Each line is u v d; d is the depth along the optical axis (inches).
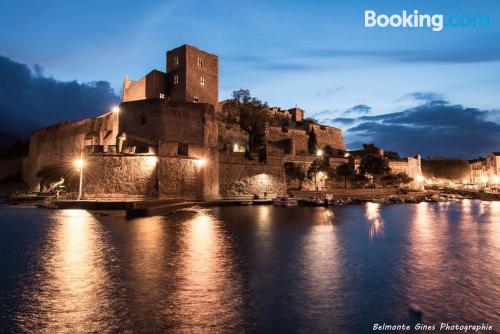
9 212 1248.8
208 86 2864.2
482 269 509.7
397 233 886.4
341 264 529.3
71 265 491.8
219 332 293.6
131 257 545.6
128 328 296.2
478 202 2501.2
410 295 392.8
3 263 501.4
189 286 406.6
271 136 3053.6
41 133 2888.8
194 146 1827.0
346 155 3361.2
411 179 3149.6
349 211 1578.5
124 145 1754.4
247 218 1152.8
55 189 2159.2
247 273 467.2
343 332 299.9
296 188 2377.0
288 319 322.3
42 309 333.1
